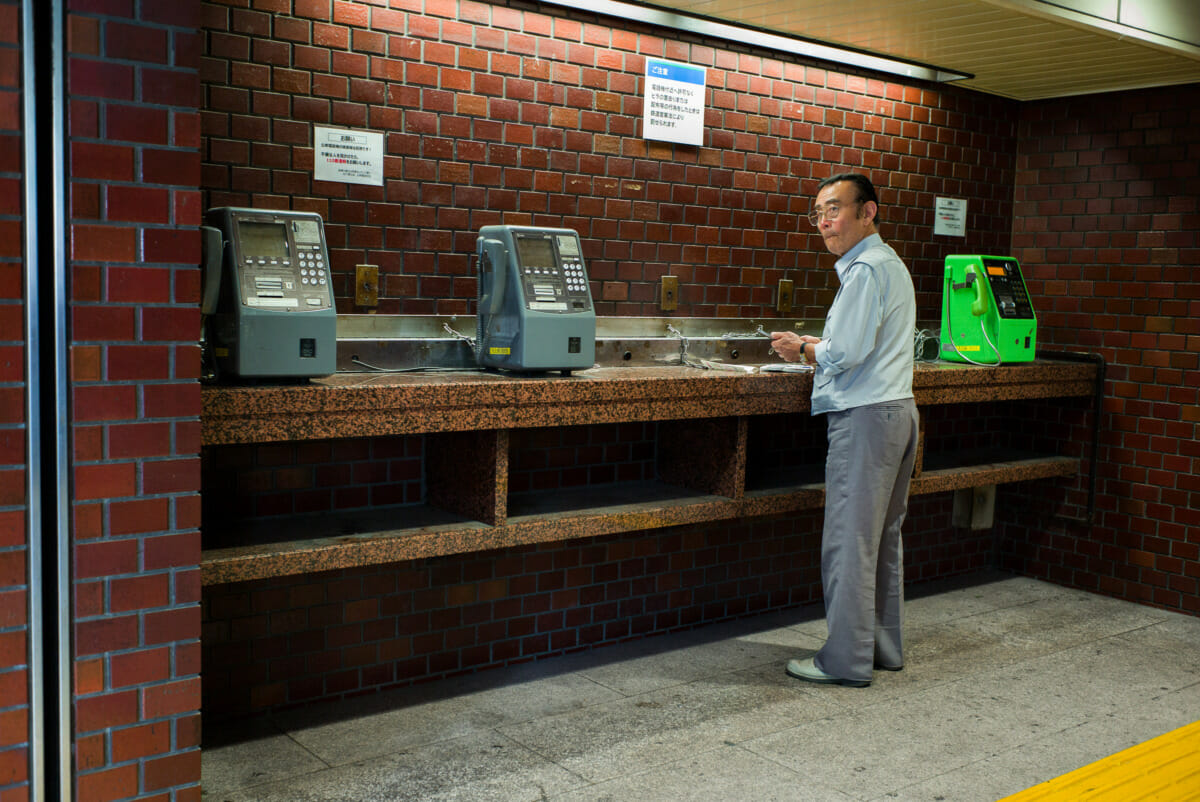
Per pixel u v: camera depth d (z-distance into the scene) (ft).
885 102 17.38
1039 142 19.13
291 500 12.25
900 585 13.96
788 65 16.12
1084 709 12.82
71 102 7.57
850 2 13.37
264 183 11.81
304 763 10.89
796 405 14.07
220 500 11.78
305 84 11.98
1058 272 18.94
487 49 13.24
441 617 13.41
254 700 12.09
